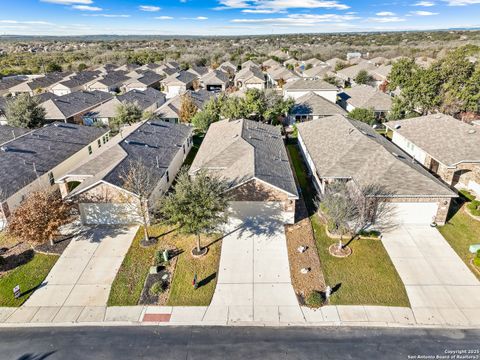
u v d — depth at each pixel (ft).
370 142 100.01
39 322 58.13
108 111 169.37
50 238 75.31
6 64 393.91
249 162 89.40
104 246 77.10
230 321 57.52
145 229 77.71
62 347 53.52
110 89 268.62
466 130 107.55
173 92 262.47
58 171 107.24
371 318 57.41
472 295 61.72
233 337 54.54
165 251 71.26
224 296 62.75
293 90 202.08
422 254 72.33
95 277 67.92
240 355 51.39
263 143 110.01
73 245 77.51
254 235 80.02
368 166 89.92
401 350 51.65
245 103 151.23
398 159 89.45
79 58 468.34
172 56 450.30
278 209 83.15
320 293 62.75
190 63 396.57
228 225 83.82
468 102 150.10
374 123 153.07
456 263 69.56
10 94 245.65
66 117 163.43
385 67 275.39
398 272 67.46
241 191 81.56
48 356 52.01
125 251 75.46
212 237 79.66
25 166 98.68
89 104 188.14
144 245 77.05
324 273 67.72
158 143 114.62
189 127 139.85
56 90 253.44
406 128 123.85
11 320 58.54
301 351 51.83
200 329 56.24
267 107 152.76
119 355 51.96
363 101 174.60
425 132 116.37
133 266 70.90
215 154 100.89
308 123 135.54
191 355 51.60
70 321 58.18
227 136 112.88
